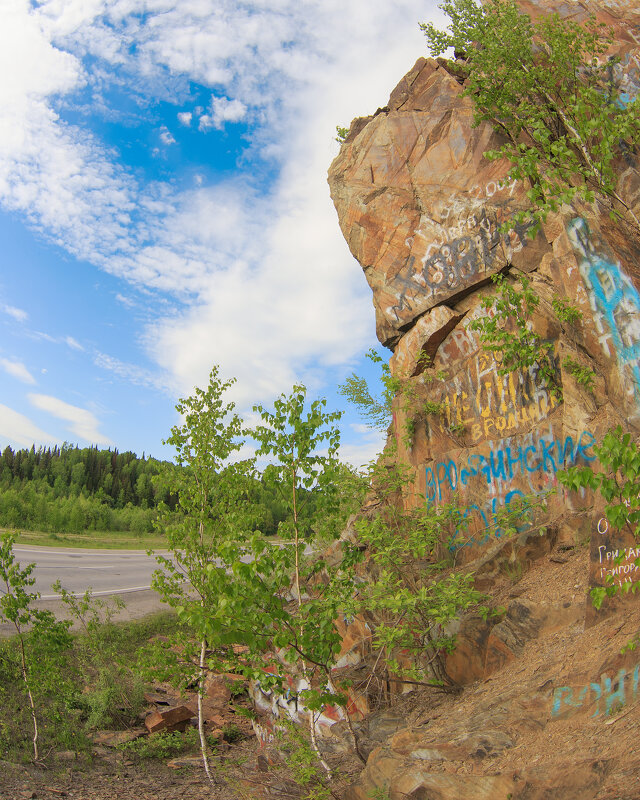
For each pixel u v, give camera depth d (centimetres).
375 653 708
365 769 491
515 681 543
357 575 866
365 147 1256
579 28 1012
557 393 899
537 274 981
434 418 1073
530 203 1005
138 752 843
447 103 1166
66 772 741
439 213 1130
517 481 890
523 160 632
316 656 533
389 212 1198
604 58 1080
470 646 659
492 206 1055
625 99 1030
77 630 1316
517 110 1055
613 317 713
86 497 6969
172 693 1095
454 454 984
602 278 730
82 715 962
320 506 654
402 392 1098
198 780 752
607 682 446
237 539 653
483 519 916
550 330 932
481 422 1007
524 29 1055
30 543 3362
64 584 2042
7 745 780
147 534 4812
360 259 1255
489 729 463
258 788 623
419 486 1047
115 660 969
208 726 979
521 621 630
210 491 850
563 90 1008
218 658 806
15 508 4509
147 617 1545
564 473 354
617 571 531
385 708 702
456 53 1229
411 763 454
